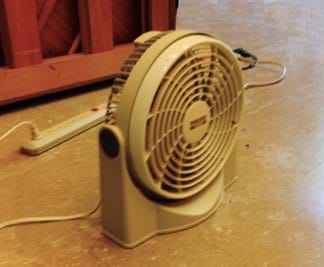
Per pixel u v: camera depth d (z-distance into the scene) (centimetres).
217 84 85
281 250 83
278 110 143
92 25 150
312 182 104
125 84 75
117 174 78
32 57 140
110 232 86
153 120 74
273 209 95
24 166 111
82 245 85
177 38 77
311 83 167
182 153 83
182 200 89
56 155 116
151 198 84
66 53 153
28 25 137
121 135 75
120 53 160
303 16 272
